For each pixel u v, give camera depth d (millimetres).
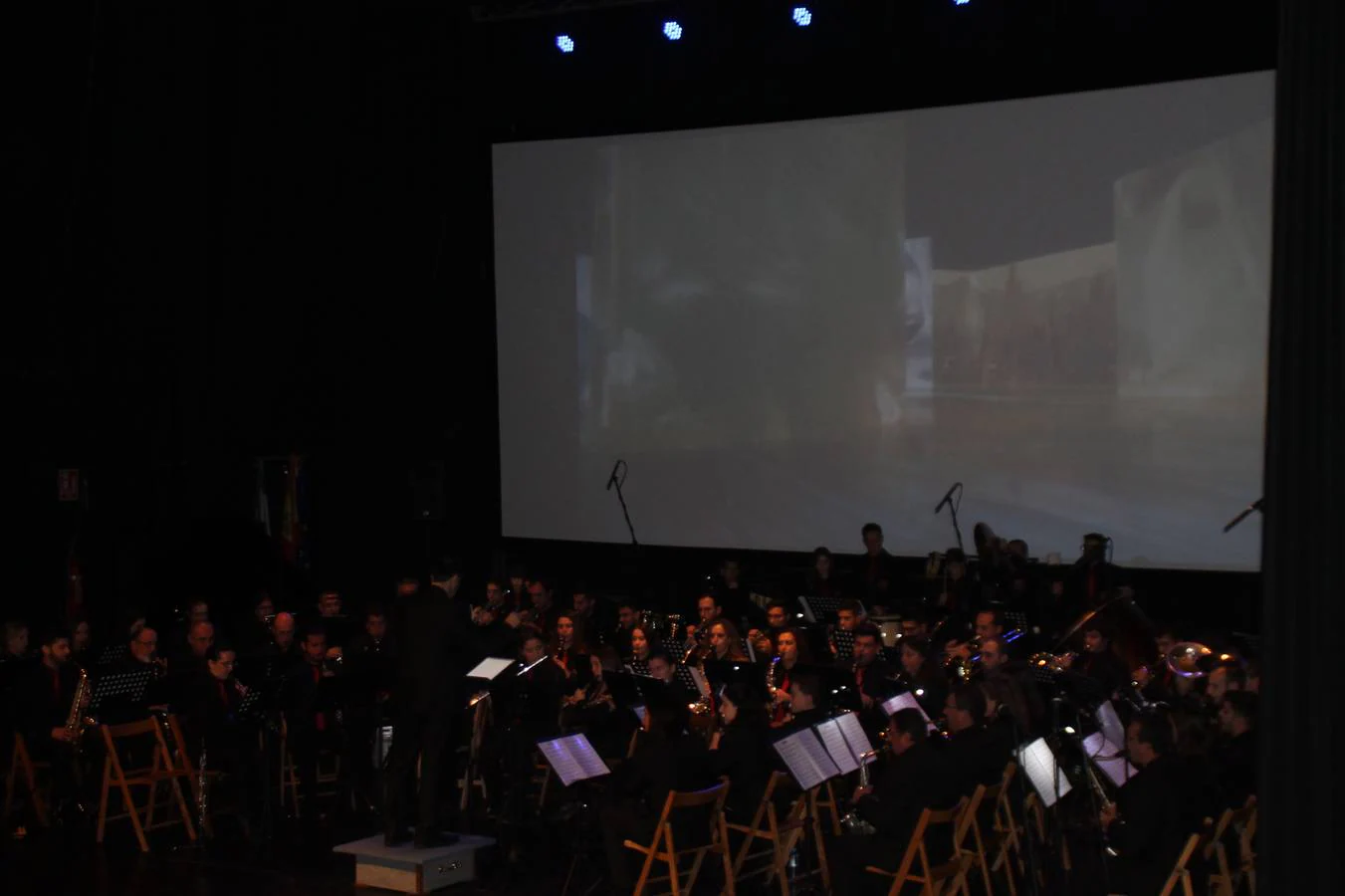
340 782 9758
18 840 8703
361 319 14461
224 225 13695
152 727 8820
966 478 12367
